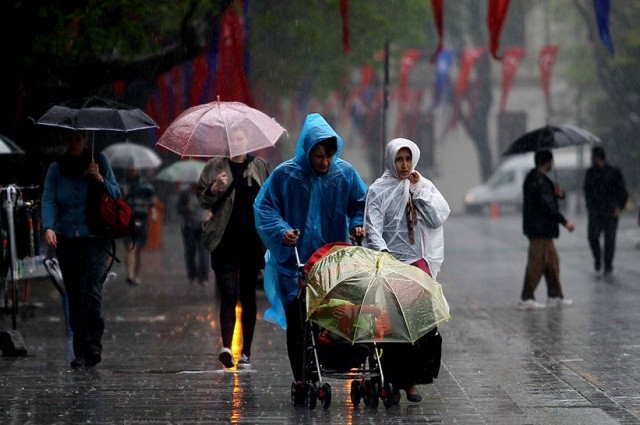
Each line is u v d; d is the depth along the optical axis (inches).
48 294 2026.3
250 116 1126.4
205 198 1120.2
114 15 1777.8
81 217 1147.9
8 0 1609.3
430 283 882.8
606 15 2044.8
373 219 940.0
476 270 2481.5
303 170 934.4
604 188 2277.3
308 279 882.1
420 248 954.7
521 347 1280.8
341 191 940.0
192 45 1732.3
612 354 1216.2
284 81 3627.0
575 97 6003.9
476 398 957.8
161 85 2751.0
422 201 950.4
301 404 925.8
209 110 1126.4
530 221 1718.8
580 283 2112.5
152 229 3329.2
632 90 4913.9
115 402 950.4
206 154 1100.5
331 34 3481.8
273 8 2901.1
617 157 5344.5
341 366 900.6
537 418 869.2
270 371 1118.4
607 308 1690.5
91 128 1146.0
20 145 1694.1
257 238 1120.8
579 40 5669.3
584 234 3782.0
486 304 1781.5
